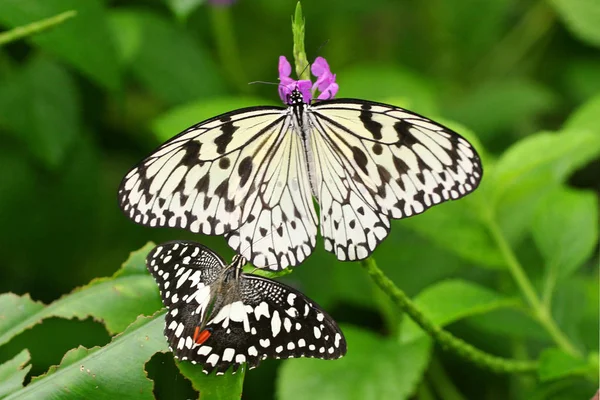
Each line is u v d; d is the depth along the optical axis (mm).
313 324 862
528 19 1313
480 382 1095
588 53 1297
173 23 1134
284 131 880
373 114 875
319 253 1102
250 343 863
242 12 1327
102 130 1245
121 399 869
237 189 876
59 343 1080
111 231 1196
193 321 867
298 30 894
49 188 1125
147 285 904
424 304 957
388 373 974
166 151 865
